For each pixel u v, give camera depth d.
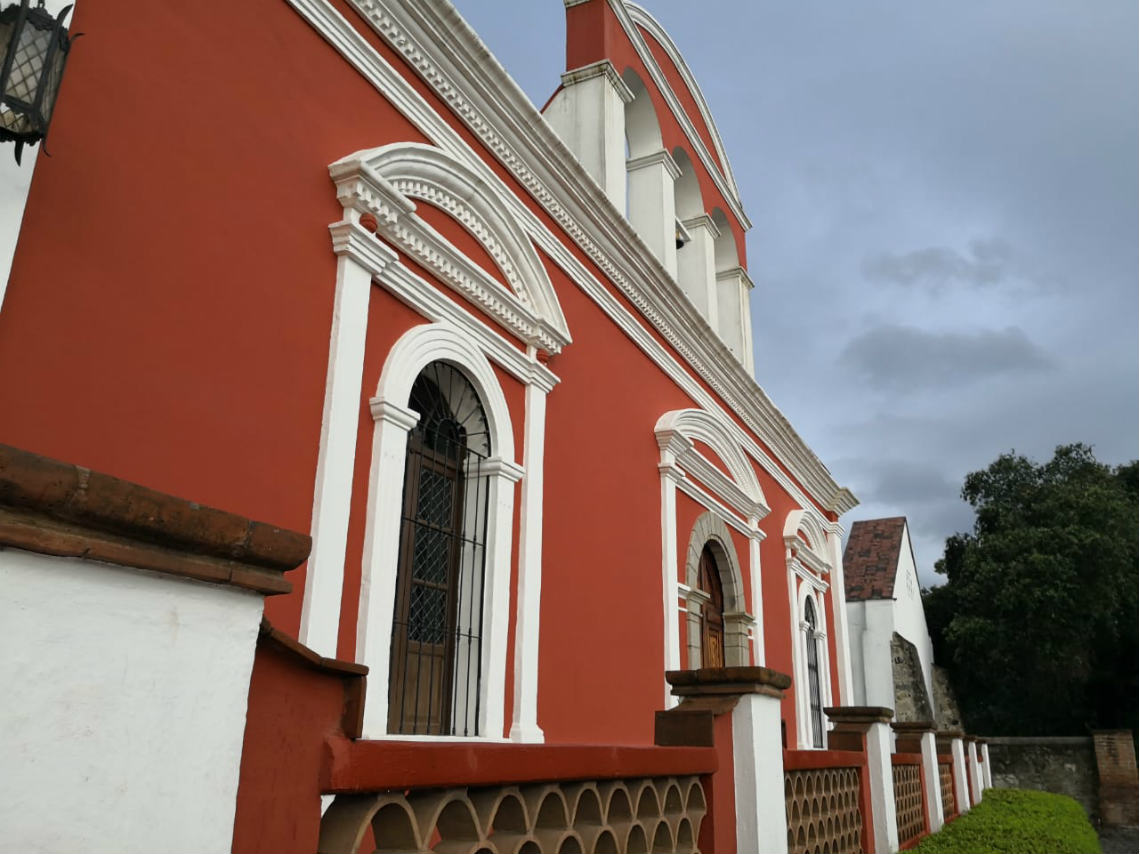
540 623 6.52
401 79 5.86
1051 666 21.05
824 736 13.16
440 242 5.84
